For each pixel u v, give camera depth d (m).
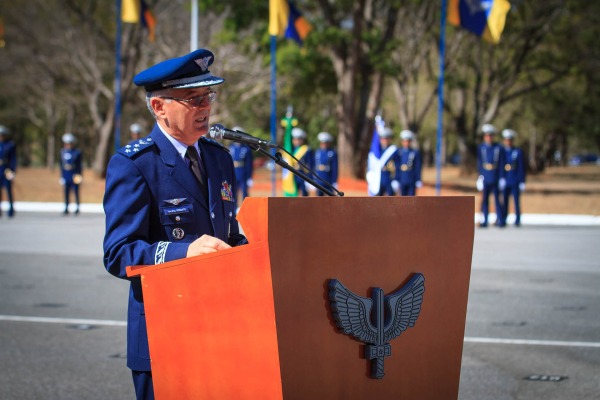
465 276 5.21
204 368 4.64
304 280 4.41
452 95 84.12
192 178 5.36
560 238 28.47
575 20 65.69
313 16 56.12
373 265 4.71
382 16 59.38
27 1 65.56
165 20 61.69
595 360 11.21
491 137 33.97
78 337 12.48
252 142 5.86
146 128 68.06
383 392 4.78
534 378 10.29
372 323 4.64
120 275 5.08
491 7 33.56
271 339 4.32
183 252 4.84
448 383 5.16
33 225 32.47
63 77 68.56
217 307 4.55
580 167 130.25
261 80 61.47
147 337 5.01
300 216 4.39
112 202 5.19
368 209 4.69
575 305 15.33
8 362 10.95
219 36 56.88
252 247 4.36
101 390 9.66
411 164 35.38
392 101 82.25
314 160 36.19
